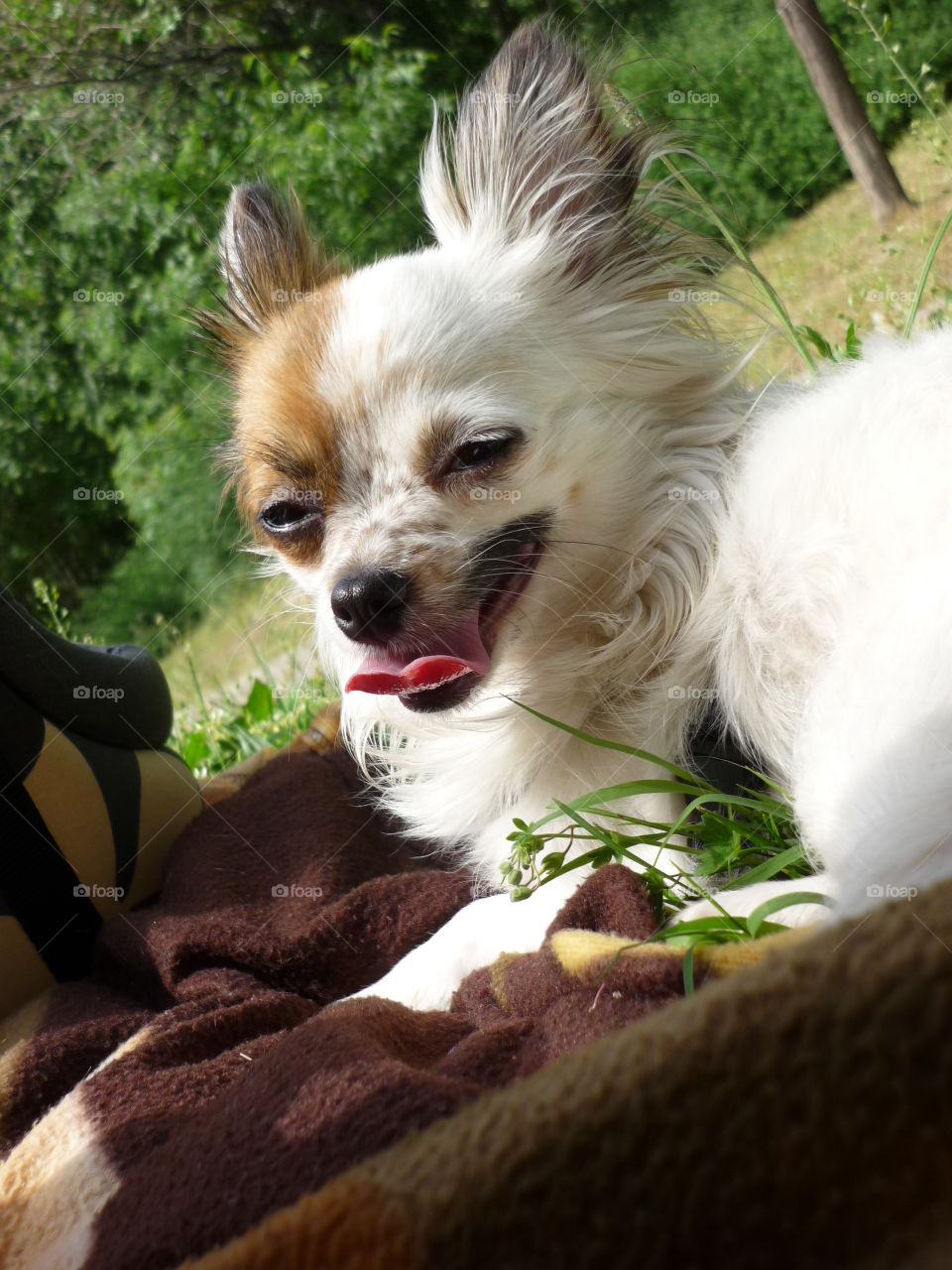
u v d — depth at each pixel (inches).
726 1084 5.7
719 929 8.7
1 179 50.9
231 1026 10.2
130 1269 7.2
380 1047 8.5
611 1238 5.5
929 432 10.1
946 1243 5.2
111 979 12.1
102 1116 8.9
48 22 49.6
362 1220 5.8
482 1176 5.7
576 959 8.8
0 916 12.1
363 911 12.0
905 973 5.7
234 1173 7.5
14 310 52.0
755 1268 5.4
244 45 48.1
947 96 29.6
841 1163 5.4
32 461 54.2
